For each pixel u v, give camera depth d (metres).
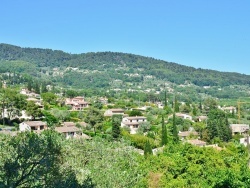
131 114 118.25
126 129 96.62
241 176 16.75
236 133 97.81
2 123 90.62
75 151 19.44
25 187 11.16
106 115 115.50
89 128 87.62
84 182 13.45
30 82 179.50
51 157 11.65
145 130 97.19
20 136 12.40
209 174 18.92
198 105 163.50
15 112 93.06
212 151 21.64
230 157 21.34
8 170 10.82
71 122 91.12
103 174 17.98
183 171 19.47
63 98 140.38
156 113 127.19
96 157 20.11
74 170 14.99
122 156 21.12
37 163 11.26
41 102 122.25
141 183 18.64
